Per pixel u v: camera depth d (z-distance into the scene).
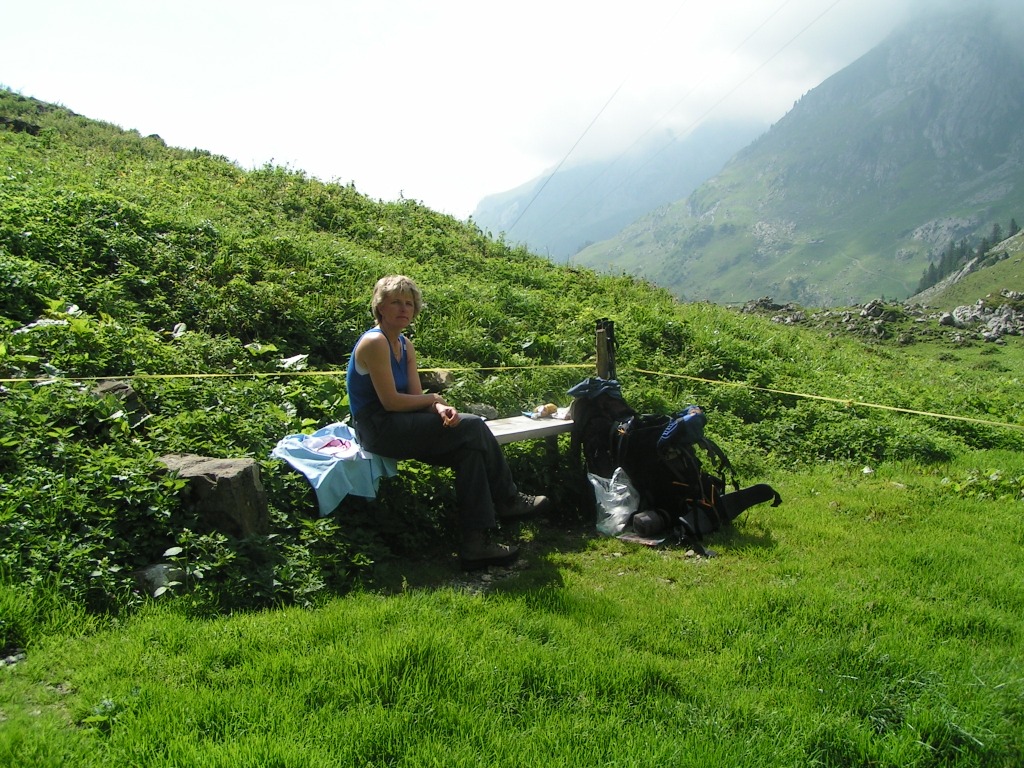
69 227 9.20
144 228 9.91
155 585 4.03
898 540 5.69
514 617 4.05
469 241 17.25
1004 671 3.72
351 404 5.16
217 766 2.68
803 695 3.46
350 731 2.93
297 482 5.07
